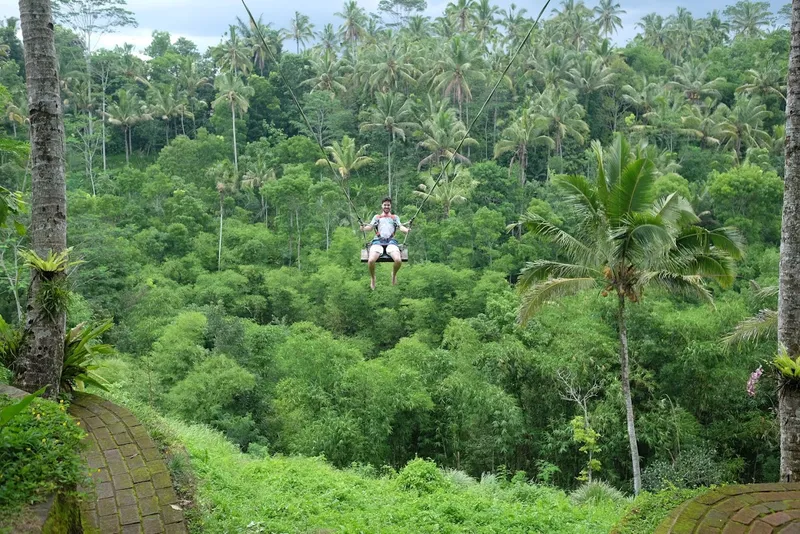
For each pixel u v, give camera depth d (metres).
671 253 17.47
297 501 10.84
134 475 7.58
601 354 26.72
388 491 13.33
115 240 44.84
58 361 9.63
